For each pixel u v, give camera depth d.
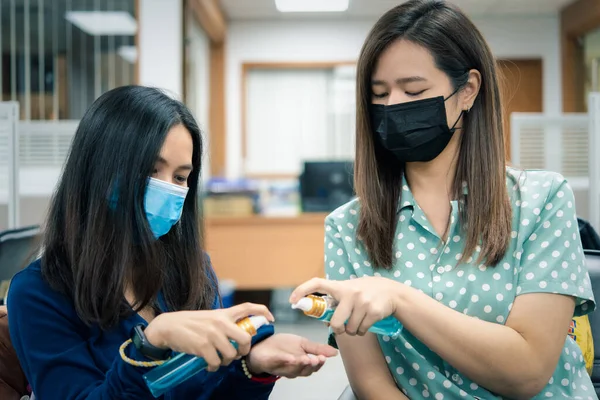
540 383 0.94
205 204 4.46
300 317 4.79
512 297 0.99
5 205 2.71
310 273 4.17
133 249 0.98
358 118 1.09
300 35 7.00
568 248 0.99
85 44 4.92
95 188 0.93
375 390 1.01
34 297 0.93
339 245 1.10
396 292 0.88
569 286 0.96
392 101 1.04
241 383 0.93
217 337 0.75
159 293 1.09
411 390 1.02
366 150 1.09
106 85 4.88
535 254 0.99
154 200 0.95
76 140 0.96
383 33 1.03
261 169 7.18
